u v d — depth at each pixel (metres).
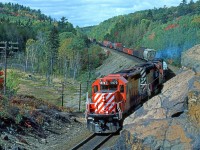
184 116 11.80
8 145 20.39
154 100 14.01
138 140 11.71
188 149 10.87
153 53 74.06
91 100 27.48
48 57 131.88
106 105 25.16
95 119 25.00
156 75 40.06
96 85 26.81
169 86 15.58
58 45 135.88
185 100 12.09
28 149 21.06
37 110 28.92
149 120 12.30
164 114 12.73
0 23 185.62
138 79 30.80
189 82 13.30
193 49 15.02
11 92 36.59
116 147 12.58
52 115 29.77
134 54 97.81
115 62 107.25
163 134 11.53
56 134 25.69
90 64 125.25
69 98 77.19
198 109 11.37
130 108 28.11
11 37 171.75
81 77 106.44
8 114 24.55
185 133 11.26
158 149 11.33
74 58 123.75
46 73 122.06
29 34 182.62
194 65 13.66
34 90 88.50
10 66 134.38
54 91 88.31
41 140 23.45
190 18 108.12
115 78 26.36
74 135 25.66
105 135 24.77
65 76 112.44
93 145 21.80
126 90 26.36
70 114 33.53
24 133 23.58
